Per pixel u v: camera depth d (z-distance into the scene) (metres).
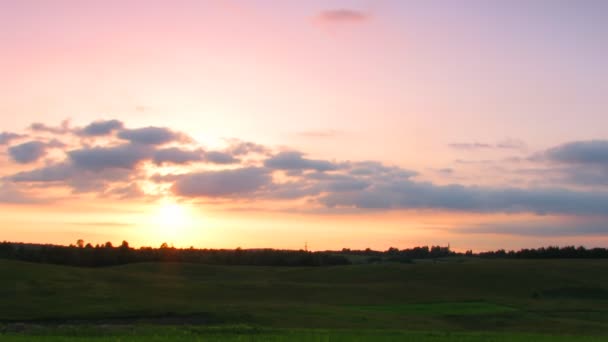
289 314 69.56
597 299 101.62
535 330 68.00
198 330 47.88
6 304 75.94
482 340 42.91
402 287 110.00
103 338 41.12
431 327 66.75
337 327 62.47
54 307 74.38
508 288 109.31
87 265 191.38
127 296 87.19
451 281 117.19
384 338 42.88
